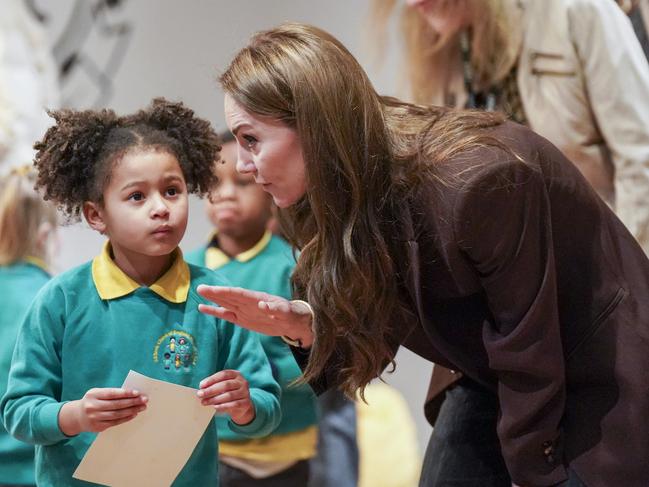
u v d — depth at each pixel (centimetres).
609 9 382
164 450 274
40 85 611
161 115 299
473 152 248
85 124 289
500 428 266
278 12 601
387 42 495
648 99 378
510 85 405
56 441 271
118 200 283
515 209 246
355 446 466
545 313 253
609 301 267
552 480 268
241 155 261
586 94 388
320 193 254
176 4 621
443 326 274
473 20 405
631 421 262
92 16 638
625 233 277
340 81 251
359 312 263
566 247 266
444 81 425
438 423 331
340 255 258
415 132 261
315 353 270
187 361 285
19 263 474
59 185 293
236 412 271
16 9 612
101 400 261
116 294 285
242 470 421
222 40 614
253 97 252
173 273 291
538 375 256
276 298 272
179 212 286
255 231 443
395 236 260
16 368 281
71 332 282
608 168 394
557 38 389
